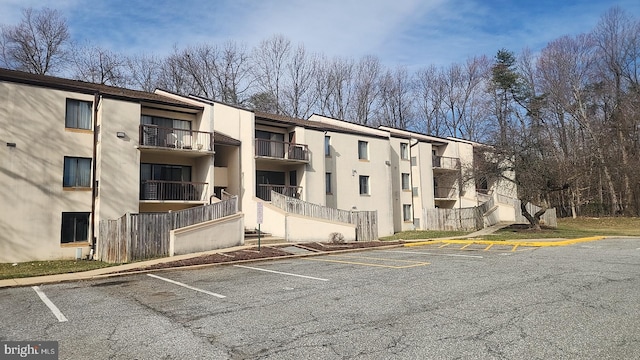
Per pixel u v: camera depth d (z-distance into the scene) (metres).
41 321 6.71
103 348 5.27
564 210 41.00
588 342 4.95
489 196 35.38
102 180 18.28
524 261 12.37
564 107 41.88
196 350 5.07
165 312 7.12
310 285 9.23
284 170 27.22
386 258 14.08
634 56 40.75
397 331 5.57
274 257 14.61
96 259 17.52
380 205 29.89
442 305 6.96
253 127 23.69
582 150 40.34
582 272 10.08
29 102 17.48
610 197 39.12
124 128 19.23
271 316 6.59
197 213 17.23
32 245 16.98
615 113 40.41
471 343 5.00
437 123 52.31
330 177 27.62
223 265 13.38
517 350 4.72
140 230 15.54
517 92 44.25
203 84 43.38
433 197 34.00
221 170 24.50
